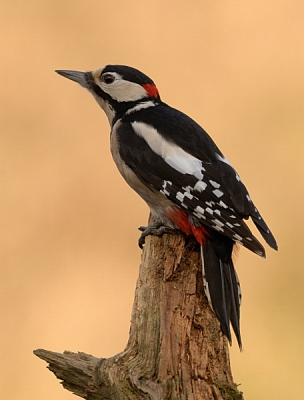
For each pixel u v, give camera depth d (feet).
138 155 36.47
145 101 39.78
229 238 33.35
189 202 34.19
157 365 28.53
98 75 40.52
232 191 34.12
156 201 35.83
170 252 32.53
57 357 29.07
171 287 30.96
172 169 35.37
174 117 37.73
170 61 67.77
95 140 61.57
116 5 69.21
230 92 65.98
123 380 28.07
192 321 29.96
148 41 68.08
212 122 63.98
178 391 27.76
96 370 28.63
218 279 32.01
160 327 29.50
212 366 28.99
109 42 67.92
